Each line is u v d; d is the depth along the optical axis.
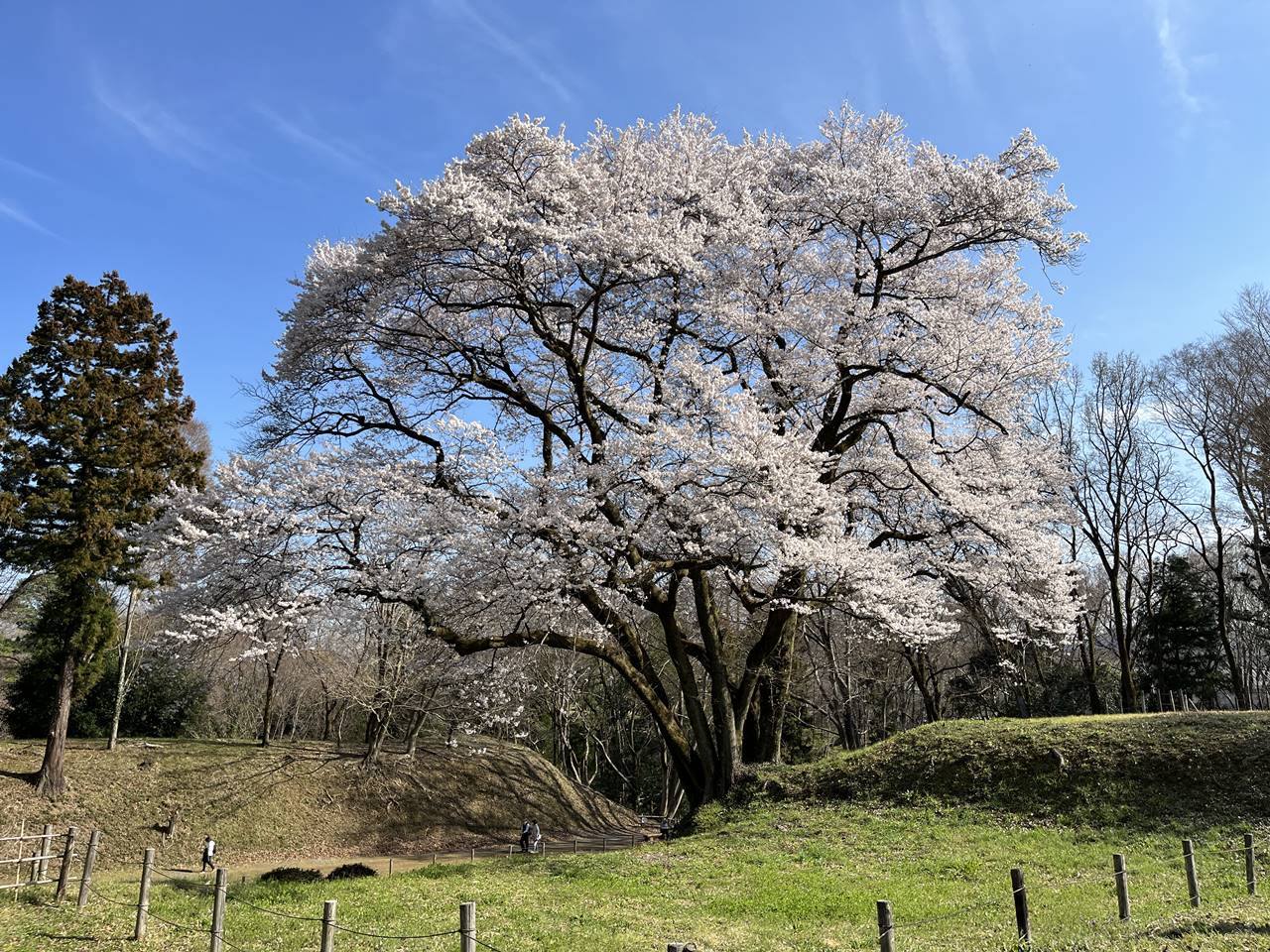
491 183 15.24
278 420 18.08
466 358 18.03
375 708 26.44
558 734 43.56
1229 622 37.03
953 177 17.28
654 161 18.73
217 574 15.23
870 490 20.14
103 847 23.14
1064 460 24.19
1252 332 30.20
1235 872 11.48
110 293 26.08
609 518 16.77
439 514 14.91
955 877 12.28
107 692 32.09
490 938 9.09
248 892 12.80
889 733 37.16
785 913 10.35
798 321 18.80
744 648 27.33
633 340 19.00
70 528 23.78
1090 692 33.09
